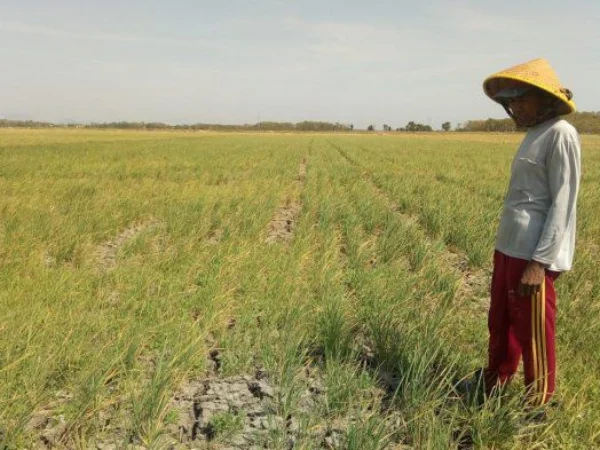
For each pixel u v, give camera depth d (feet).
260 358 13.06
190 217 28.91
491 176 57.47
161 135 257.34
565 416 10.33
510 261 10.01
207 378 12.25
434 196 38.73
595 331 14.20
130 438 9.83
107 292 16.84
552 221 9.22
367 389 11.41
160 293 17.08
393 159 87.61
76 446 9.39
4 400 10.15
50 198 34.83
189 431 10.29
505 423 9.78
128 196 36.17
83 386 10.59
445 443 9.18
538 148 9.48
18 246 21.33
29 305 14.79
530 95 9.38
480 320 15.66
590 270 19.97
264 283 17.75
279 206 38.04
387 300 15.97
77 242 22.85
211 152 99.09
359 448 9.00
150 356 12.93
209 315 14.84
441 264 21.58
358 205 34.37
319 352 13.35
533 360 9.92
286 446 9.68
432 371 12.00
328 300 15.61
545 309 9.71
